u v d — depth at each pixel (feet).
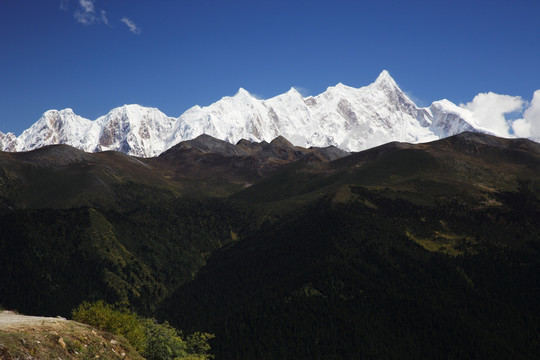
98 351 187.52
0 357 149.69
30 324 180.14
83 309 235.81
